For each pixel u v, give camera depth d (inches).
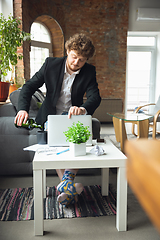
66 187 57.2
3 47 137.6
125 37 252.4
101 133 182.4
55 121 60.9
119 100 246.8
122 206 52.1
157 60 277.3
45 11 226.7
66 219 58.1
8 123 84.1
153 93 285.1
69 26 242.5
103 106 245.9
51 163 49.4
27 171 85.9
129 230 53.2
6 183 81.3
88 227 54.4
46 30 243.6
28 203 65.7
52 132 60.9
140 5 251.9
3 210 61.8
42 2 223.3
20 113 64.1
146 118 114.1
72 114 62.3
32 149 58.0
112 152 56.1
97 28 247.6
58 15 235.5
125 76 256.4
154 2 252.4
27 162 85.9
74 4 240.7
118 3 247.1
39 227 50.9
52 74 70.2
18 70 196.7
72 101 73.2
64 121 61.2
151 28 258.4
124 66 255.4
